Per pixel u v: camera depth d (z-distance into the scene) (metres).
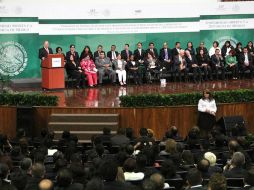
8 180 8.85
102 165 7.57
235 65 22.88
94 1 23.95
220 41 24.61
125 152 10.25
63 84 20.42
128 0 24.27
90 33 23.55
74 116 17.17
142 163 9.33
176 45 22.73
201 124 17.66
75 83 21.30
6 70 22.94
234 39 24.66
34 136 17.50
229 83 21.88
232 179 8.62
